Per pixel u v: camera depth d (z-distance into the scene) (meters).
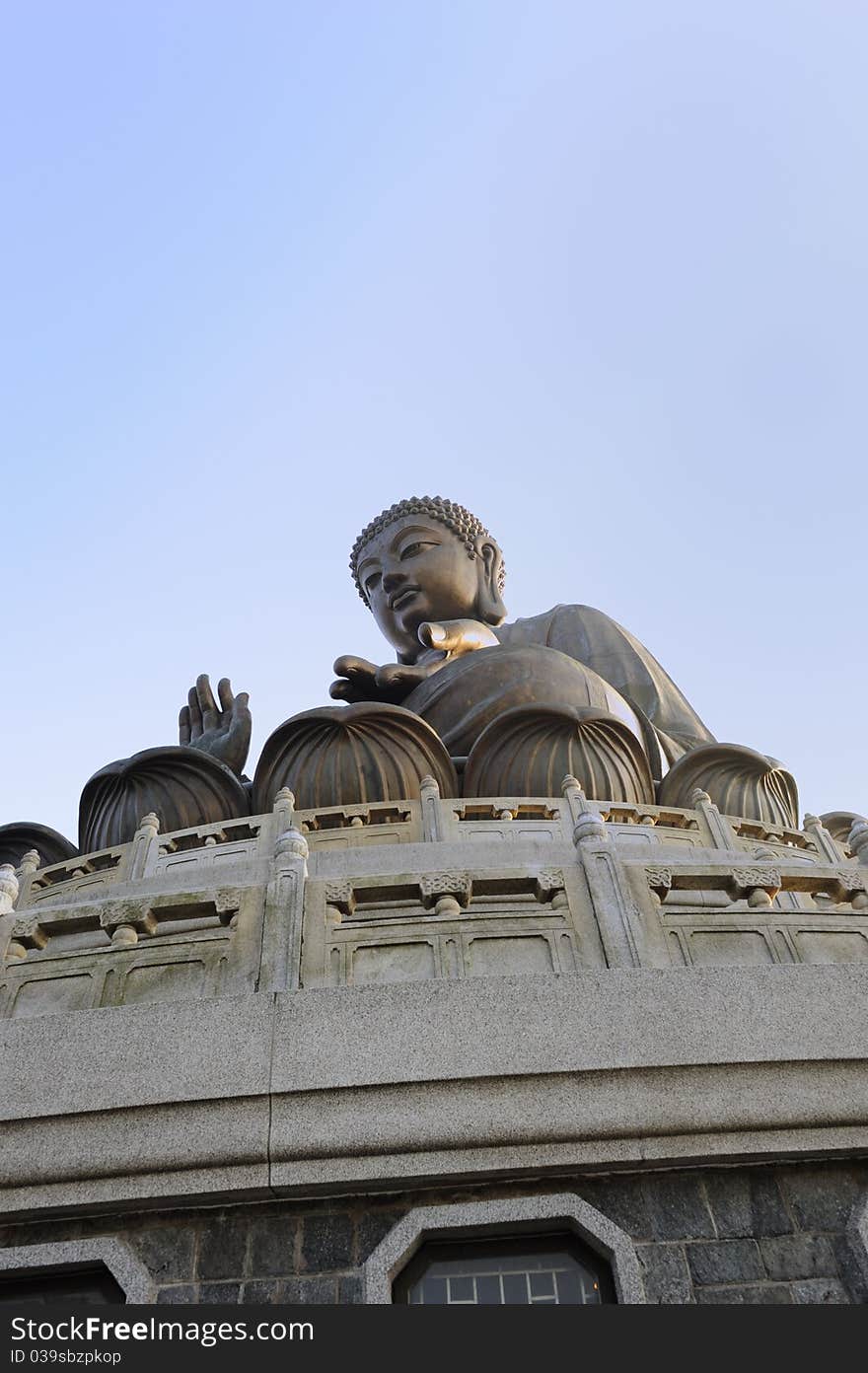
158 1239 8.52
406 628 27.66
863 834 12.16
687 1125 8.62
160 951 10.58
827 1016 9.21
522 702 19.62
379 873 11.56
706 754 18.58
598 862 11.09
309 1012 9.16
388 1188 8.62
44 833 19.11
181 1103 8.69
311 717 17.03
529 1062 8.80
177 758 17.44
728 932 10.72
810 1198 8.65
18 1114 8.67
